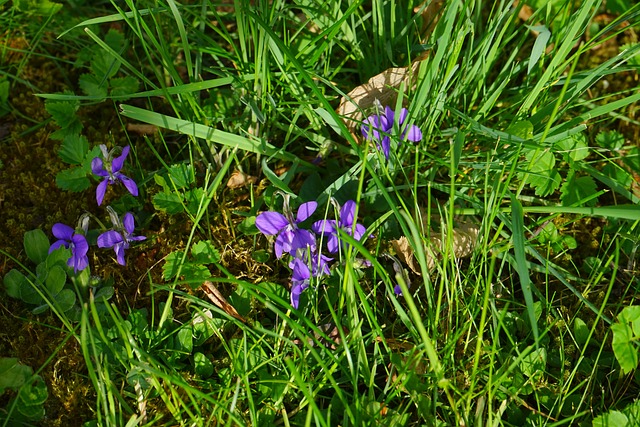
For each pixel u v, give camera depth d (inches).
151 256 13.9
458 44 13.5
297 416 12.2
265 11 13.9
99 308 12.9
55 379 12.6
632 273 14.0
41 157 15.0
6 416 12.1
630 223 14.2
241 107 14.9
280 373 12.5
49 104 14.6
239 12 13.4
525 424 12.4
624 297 13.7
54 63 16.1
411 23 14.6
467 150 14.7
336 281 13.3
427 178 14.5
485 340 13.1
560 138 13.5
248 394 11.5
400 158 14.0
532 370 12.6
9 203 14.4
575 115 15.6
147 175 14.6
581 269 14.3
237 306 13.2
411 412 12.5
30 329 13.0
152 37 13.4
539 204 14.6
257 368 12.3
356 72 15.4
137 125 15.3
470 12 14.8
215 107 14.9
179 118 13.6
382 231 13.8
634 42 16.3
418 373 12.5
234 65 15.1
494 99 14.2
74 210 14.3
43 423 12.3
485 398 12.4
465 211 13.8
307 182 14.2
